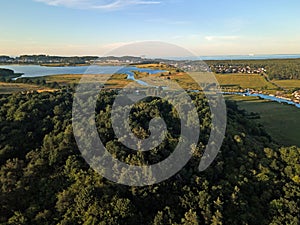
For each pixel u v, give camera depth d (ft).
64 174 130.82
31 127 161.38
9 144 144.77
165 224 109.09
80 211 110.83
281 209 123.13
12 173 128.36
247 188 132.36
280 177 146.51
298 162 154.30
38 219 111.65
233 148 153.07
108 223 102.42
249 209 122.83
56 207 115.55
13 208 118.11
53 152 137.90
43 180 128.67
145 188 117.29
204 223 112.06
